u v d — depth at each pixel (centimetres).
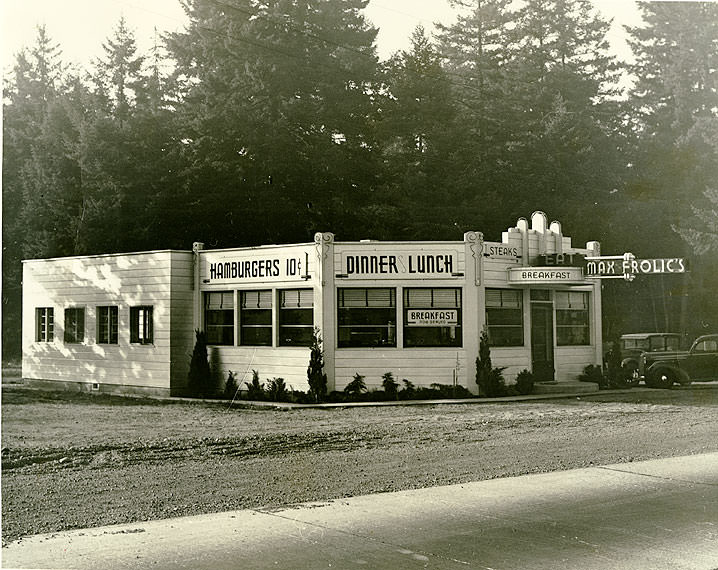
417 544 805
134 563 734
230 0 4138
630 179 4788
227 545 795
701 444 1474
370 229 4141
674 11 5009
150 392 2589
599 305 2717
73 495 1023
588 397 2389
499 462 1277
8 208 4691
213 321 2567
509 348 2438
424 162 4341
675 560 759
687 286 4562
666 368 2714
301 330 2356
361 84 4447
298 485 1091
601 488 1074
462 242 2330
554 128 4575
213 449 1402
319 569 722
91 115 4809
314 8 4184
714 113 4844
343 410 2089
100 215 4131
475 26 5156
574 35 5172
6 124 5103
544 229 2548
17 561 738
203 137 3928
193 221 4019
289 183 4006
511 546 802
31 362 2973
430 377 2306
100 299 2764
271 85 3962
